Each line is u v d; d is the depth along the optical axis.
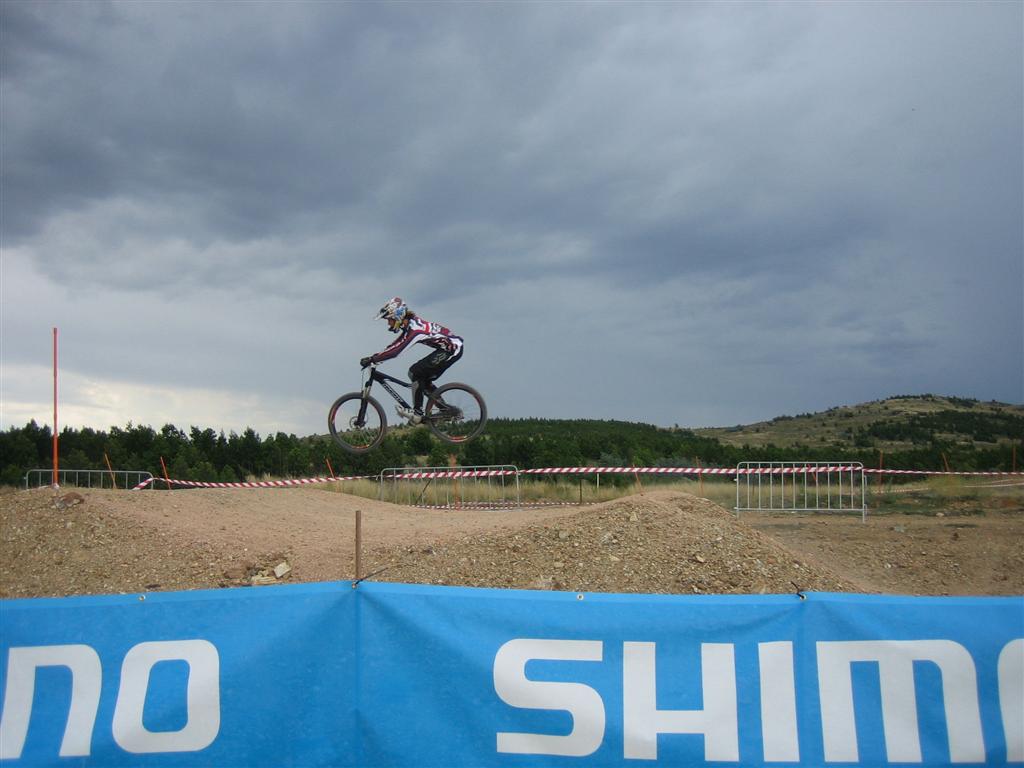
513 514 12.20
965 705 3.99
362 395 10.50
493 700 4.08
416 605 4.15
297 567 8.67
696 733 4.02
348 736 4.09
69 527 9.14
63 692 4.09
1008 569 9.98
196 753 4.06
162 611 4.14
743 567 8.16
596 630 4.10
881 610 4.07
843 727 4.00
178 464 23.12
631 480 23.42
